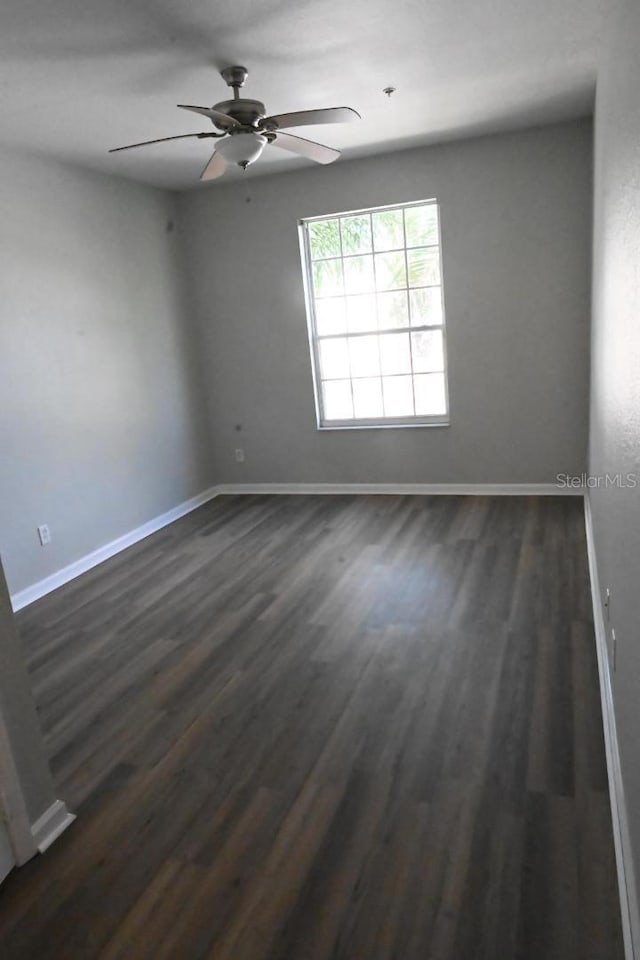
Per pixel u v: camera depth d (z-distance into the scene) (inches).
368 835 72.8
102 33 97.0
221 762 87.6
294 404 216.5
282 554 165.2
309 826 75.0
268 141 118.8
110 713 101.3
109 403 178.7
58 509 160.6
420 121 156.7
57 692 108.7
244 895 66.5
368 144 174.2
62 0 86.4
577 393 185.8
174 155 164.1
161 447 201.9
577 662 104.0
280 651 115.8
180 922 64.1
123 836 76.0
